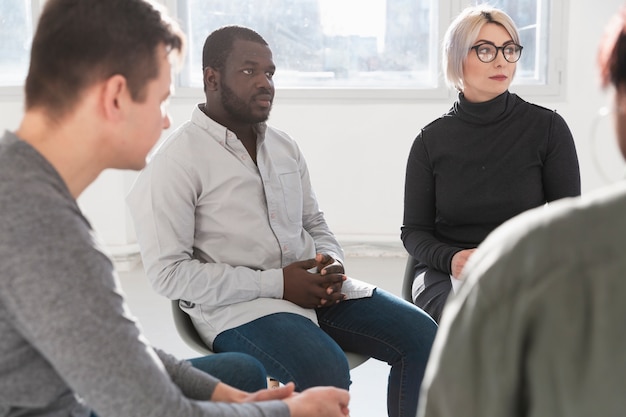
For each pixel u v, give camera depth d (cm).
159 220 206
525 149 245
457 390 74
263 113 215
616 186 75
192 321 217
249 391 167
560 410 68
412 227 254
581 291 69
